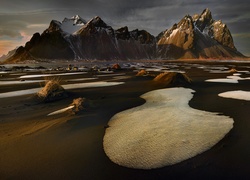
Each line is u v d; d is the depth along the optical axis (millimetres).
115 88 20516
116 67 55750
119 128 8422
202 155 6031
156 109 11438
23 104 13578
